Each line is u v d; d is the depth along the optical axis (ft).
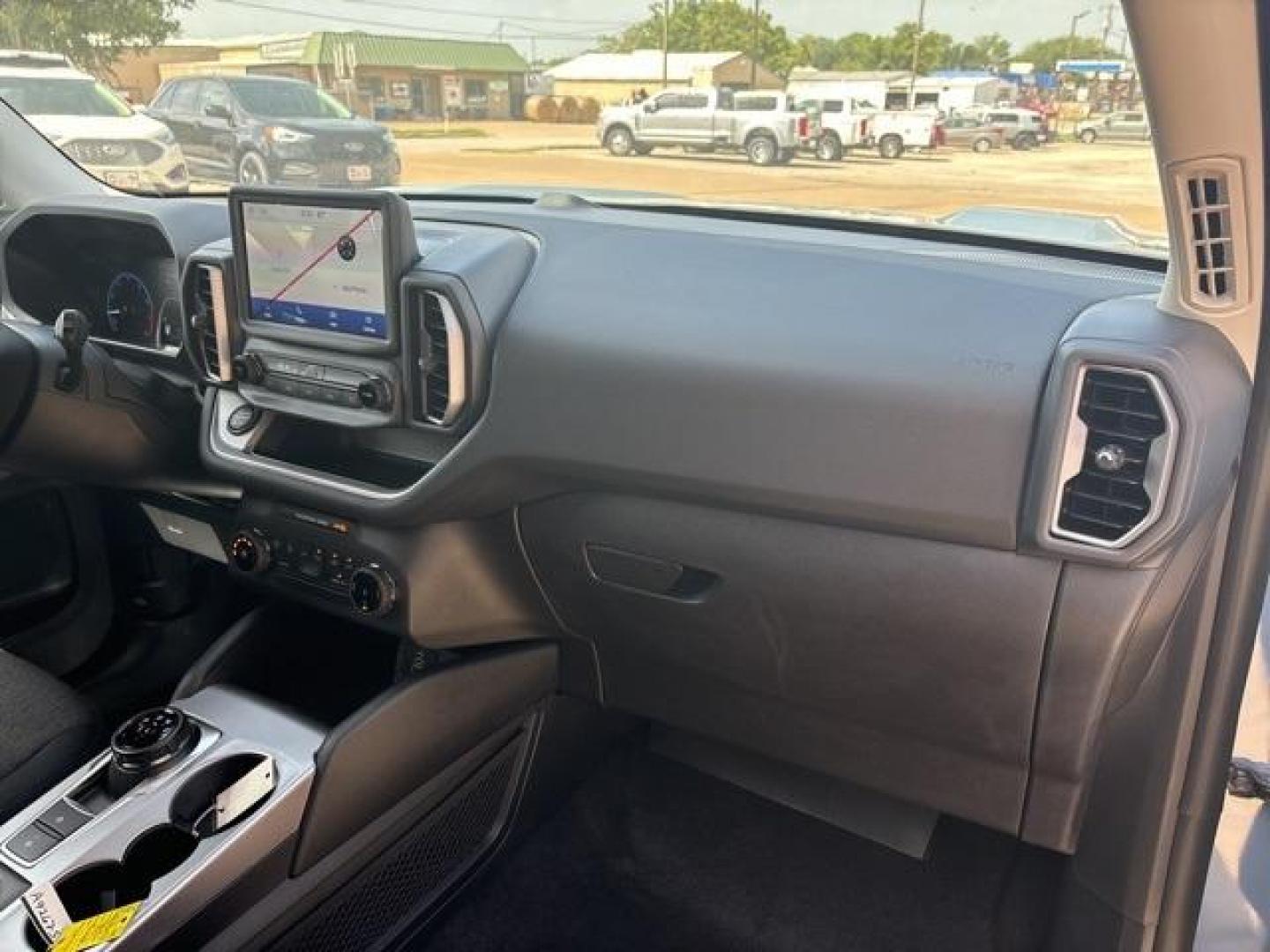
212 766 4.02
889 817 5.40
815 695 4.09
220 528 5.70
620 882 5.17
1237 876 4.35
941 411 3.30
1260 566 3.18
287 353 4.45
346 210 4.04
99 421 5.25
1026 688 3.53
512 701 4.83
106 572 6.21
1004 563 3.36
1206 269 2.96
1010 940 4.72
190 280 4.76
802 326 3.59
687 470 3.74
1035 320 3.33
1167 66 2.64
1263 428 2.98
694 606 4.06
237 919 3.79
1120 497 3.05
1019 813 3.98
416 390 4.13
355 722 4.10
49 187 6.66
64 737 4.28
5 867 3.73
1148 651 3.42
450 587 4.44
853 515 3.52
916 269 3.70
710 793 5.74
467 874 4.99
